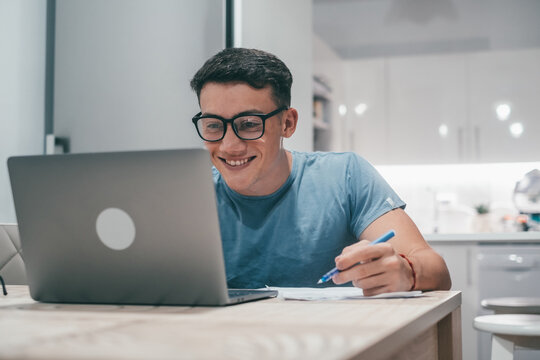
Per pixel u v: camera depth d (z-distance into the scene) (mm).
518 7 3822
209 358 427
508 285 3023
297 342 499
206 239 787
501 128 3838
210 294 806
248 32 2609
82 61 2748
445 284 1113
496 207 3992
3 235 1761
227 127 1221
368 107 4051
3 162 2605
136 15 2666
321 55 4078
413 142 3979
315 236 1403
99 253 841
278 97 1261
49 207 853
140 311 761
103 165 809
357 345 485
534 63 3795
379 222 1356
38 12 2766
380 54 4031
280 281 1408
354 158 1499
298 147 2990
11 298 997
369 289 946
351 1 4078
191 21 2578
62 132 2762
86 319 674
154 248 812
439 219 4070
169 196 788
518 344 1512
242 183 1284
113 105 2688
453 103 3918
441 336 938
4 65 2615
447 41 3930
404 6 4000
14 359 436
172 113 2602
